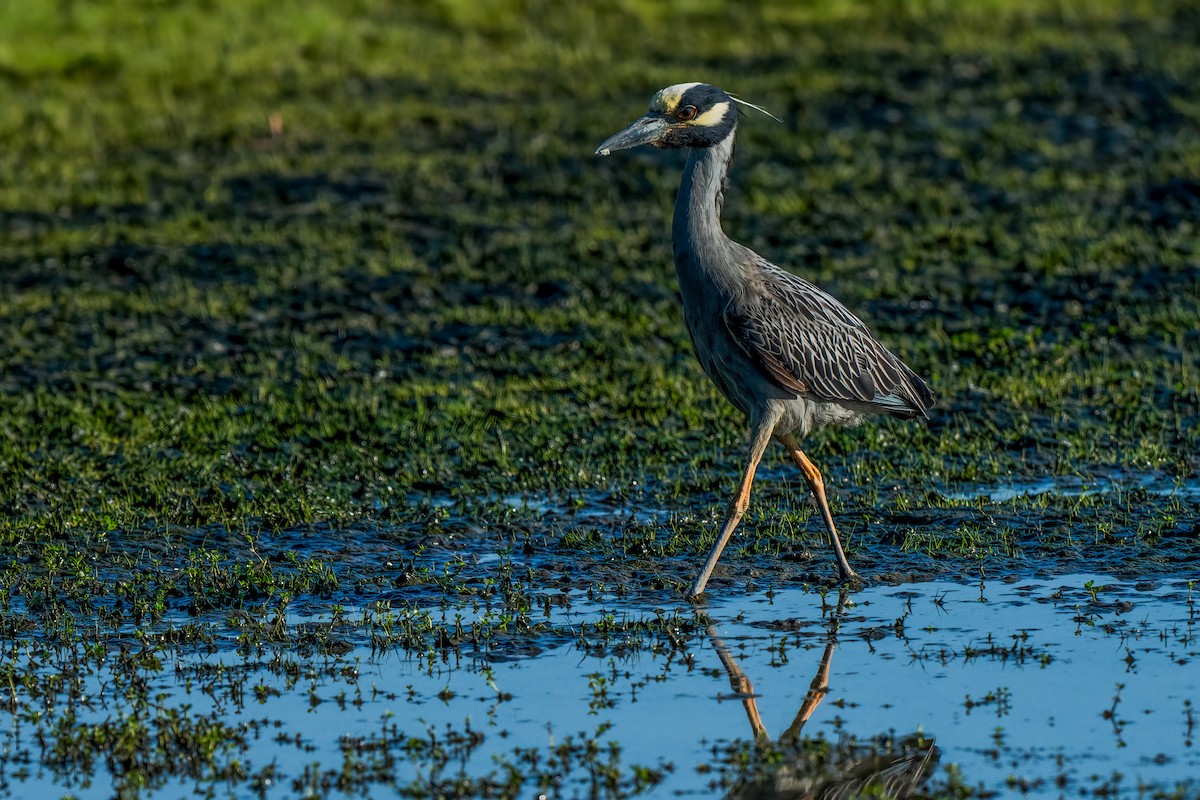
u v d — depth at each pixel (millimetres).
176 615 10914
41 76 29516
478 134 26312
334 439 14922
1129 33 30266
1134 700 9164
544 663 9953
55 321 18984
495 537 12484
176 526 12812
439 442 14820
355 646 10297
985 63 28703
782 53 30094
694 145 11391
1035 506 12609
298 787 8312
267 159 25406
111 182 24734
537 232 21812
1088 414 14922
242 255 21312
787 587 11180
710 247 11359
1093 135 24609
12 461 14359
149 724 9102
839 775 8367
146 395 16344
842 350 11422
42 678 9805
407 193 23656
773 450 14352
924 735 8797
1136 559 11453
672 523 12578
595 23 32156
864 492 13188
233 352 17781
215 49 30688
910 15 32094
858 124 25875
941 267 19703
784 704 9250
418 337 18125
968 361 16594
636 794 8188
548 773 8422
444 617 10805
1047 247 20031
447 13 32625
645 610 10805
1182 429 14344
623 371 16609
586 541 12242
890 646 10062
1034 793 8078
